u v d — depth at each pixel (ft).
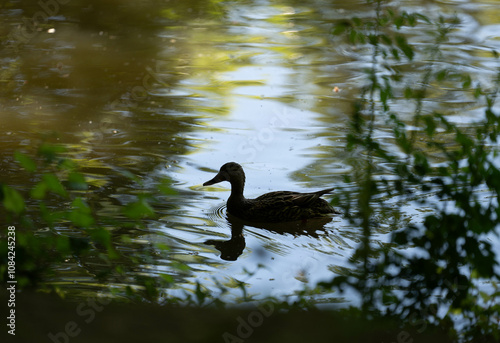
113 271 33.01
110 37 77.36
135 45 75.10
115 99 59.41
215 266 34.73
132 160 47.62
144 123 54.70
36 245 28.37
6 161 45.75
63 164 25.73
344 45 77.71
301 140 52.31
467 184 35.12
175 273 33.55
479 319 29.81
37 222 37.27
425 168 34.35
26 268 29.14
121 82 63.67
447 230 33.83
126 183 43.70
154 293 30.73
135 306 29.78
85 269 32.99
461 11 92.07
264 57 73.67
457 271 33.19
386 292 31.83
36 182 42.55
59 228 36.65
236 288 32.35
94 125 53.62
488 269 32.24
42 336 26.61
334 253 36.70
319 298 31.45
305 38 81.05
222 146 51.01
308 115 57.16
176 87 63.57
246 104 59.67
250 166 47.98
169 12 90.12
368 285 32.60
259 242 38.55
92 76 64.80
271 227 41.32
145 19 85.97
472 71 67.87
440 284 32.40
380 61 70.44
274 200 42.11
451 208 40.11
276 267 35.01
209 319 28.99
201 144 51.24
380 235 37.65
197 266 34.60
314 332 28.09
